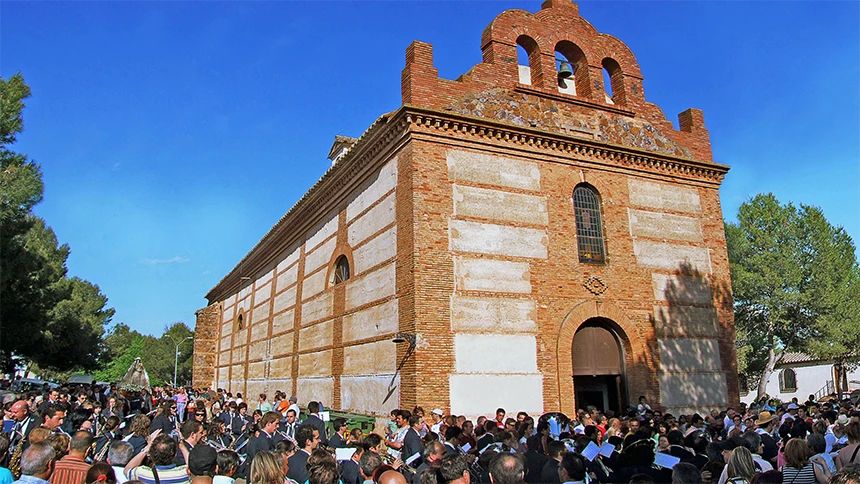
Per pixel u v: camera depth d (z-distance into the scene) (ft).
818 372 158.30
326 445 30.66
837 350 115.55
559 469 20.98
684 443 33.24
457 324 53.36
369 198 64.75
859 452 25.09
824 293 116.47
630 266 63.46
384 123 60.03
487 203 57.77
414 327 52.08
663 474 24.93
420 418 36.35
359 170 67.41
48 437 23.63
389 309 57.11
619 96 71.20
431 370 51.37
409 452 33.09
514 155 60.59
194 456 20.95
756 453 29.76
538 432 33.76
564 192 62.23
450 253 54.70
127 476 22.80
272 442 33.32
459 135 58.13
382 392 56.34
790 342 123.24
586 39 70.33
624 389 61.00
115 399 53.83
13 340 86.74
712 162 71.72
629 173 66.74
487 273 55.93
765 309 119.55
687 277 66.80
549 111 64.49
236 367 120.47
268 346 99.86
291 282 91.40
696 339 65.21
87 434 24.02
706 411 63.16
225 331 135.85
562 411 55.67
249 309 116.37
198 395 101.45
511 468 18.07
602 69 70.23
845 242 127.24
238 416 56.08
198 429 28.22
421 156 56.13
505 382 53.98
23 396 50.70
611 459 28.02
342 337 67.72
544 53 66.80
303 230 88.02
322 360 73.46
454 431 34.60
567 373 56.85
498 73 62.64
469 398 52.08
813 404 58.44
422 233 54.13
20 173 63.10
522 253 58.13
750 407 64.13
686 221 68.74
